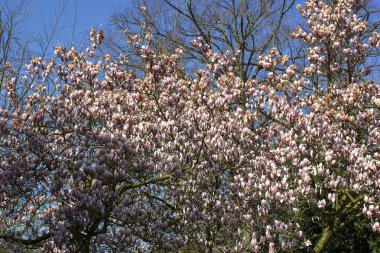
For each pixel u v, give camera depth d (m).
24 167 7.87
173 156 8.16
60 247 6.89
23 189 8.12
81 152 7.91
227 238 7.98
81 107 8.64
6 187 7.79
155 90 9.71
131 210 6.98
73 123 8.63
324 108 10.77
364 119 10.45
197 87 9.84
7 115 8.59
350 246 11.37
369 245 11.05
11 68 11.88
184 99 10.11
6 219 8.62
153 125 8.60
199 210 8.08
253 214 8.17
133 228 7.20
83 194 6.77
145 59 9.74
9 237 7.71
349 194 9.14
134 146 7.99
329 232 9.53
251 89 10.19
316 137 9.53
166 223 7.31
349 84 11.27
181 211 7.96
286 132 10.52
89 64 10.04
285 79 10.81
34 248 8.33
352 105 10.66
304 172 8.17
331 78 12.01
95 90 9.97
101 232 7.21
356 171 8.86
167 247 7.25
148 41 10.08
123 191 8.09
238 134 9.32
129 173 7.93
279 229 7.59
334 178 8.95
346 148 9.22
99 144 8.28
